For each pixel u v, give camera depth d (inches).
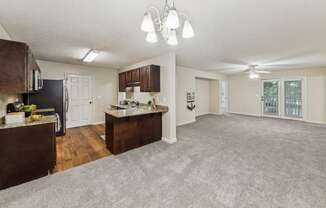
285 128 194.4
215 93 322.7
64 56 155.7
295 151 118.6
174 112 146.2
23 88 77.0
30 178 81.6
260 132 176.4
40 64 175.3
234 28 89.7
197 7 67.2
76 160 106.7
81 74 207.2
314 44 118.9
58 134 162.7
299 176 83.4
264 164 97.9
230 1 63.0
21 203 64.6
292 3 64.6
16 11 70.7
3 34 88.1
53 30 91.9
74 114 205.6
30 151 81.5
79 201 65.7
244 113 308.5
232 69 245.0
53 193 71.0
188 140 149.5
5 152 75.0
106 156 113.7
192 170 91.5
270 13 72.7
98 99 224.8
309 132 174.4
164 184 77.7
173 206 62.6
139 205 63.3
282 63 192.7
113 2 63.6
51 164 88.3
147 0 62.0
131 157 111.1
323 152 116.0
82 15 74.5
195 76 250.2
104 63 193.8
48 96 157.1
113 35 99.8
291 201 64.5
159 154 115.9
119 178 83.4
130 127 126.0
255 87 291.4
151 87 146.9
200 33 97.0
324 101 219.0
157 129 148.1
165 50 135.3
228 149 124.7
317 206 61.4
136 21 80.7
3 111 88.7
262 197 67.3
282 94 260.4
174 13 51.5
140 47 126.0
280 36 102.1
